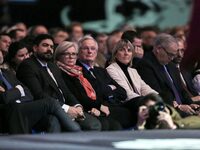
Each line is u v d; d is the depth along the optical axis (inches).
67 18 1075.9
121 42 563.5
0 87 478.9
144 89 566.3
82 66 535.8
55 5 1071.0
